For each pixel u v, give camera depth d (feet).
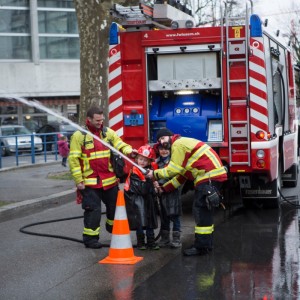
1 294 21.08
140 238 27.20
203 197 25.79
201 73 34.60
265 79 33.50
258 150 33.65
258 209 38.24
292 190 47.11
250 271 23.52
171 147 26.30
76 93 128.67
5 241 29.63
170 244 27.66
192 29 34.22
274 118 35.99
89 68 55.77
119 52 35.37
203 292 20.94
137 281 22.41
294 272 23.27
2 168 63.52
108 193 27.58
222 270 23.75
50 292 21.22
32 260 25.70
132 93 35.37
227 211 37.76
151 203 26.71
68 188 46.32
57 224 34.04
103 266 24.58
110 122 35.81
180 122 34.96
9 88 121.39
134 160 27.09
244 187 35.40
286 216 35.73
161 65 35.14
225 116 33.99
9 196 42.11
